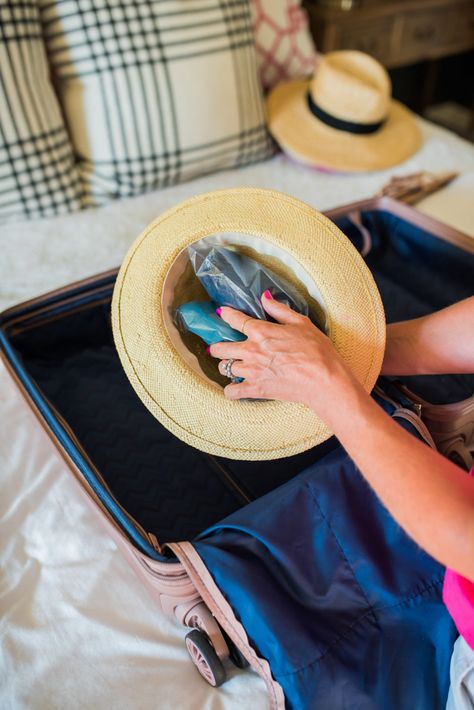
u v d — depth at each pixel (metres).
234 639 0.60
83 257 1.14
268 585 0.59
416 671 0.61
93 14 1.16
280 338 0.55
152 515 0.78
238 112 1.34
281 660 0.57
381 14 1.99
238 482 0.82
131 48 1.19
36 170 1.18
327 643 0.60
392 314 1.06
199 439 0.64
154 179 1.32
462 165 1.46
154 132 1.26
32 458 0.84
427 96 2.52
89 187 1.30
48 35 1.21
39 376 0.95
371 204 1.16
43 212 1.23
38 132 1.17
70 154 1.26
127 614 0.70
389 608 0.63
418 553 0.65
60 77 1.25
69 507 0.79
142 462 0.84
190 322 0.65
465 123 2.63
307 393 0.52
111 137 1.25
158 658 0.67
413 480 0.46
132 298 0.65
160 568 0.61
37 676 0.63
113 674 0.64
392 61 2.16
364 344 0.64
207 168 1.38
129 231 1.22
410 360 0.70
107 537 0.77
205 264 0.65
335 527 0.63
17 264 1.12
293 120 1.46
